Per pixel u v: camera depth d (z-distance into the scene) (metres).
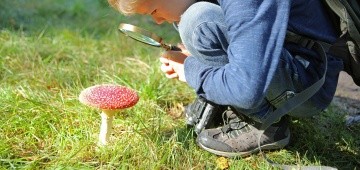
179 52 1.43
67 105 1.61
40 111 1.54
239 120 1.46
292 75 1.30
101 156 1.38
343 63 1.37
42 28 2.29
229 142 1.43
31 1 2.61
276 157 1.45
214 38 1.29
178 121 1.59
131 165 1.35
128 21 2.47
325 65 1.27
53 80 1.79
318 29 1.28
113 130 1.50
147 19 2.53
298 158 1.43
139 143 1.42
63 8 2.56
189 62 1.34
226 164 1.42
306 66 1.31
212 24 1.28
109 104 1.31
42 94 1.66
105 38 2.23
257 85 1.15
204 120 1.50
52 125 1.49
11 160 1.35
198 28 1.29
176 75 1.44
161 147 1.42
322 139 1.53
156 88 1.72
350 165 1.46
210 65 1.33
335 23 1.30
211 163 1.41
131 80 1.81
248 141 1.44
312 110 1.41
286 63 1.28
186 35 1.32
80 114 1.54
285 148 1.50
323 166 1.38
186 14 1.32
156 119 1.57
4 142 1.41
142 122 1.49
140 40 1.49
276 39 1.15
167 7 1.32
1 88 1.67
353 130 1.63
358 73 1.35
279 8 1.16
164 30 2.40
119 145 1.41
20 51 1.98
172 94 1.73
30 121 1.51
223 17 1.28
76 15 2.52
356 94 1.84
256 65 1.14
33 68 1.88
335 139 1.56
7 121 1.49
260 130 1.38
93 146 1.42
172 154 1.39
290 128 1.56
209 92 1.26
